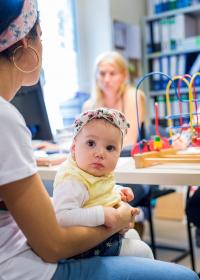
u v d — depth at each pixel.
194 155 1.25
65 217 0.88
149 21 3.80
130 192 1.11
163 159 1.21
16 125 0.74
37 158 1.33
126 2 3.72
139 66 3.82
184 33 3.59
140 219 2.46
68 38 3.53
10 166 0.72
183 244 2.60
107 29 3.51
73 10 3.58
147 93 3.80
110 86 2.62
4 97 0.85
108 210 0.90
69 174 0.96
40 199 0.75
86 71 3.71
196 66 3.59
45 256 0.78
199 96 3.38
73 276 0.81
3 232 0.80
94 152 0.97
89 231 0.85
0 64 0.84
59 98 3.35
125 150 1.46
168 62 3.73
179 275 0.81
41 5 3.20
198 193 1.69
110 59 2.64
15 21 0.82
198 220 1.60
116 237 0.99
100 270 0.82
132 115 2.36
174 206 3.20
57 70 3.37
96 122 0.99
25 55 0.88
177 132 1.62
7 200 0.74
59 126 2.99
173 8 3.65
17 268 0.77
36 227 0.75
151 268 0.83
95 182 0.98
